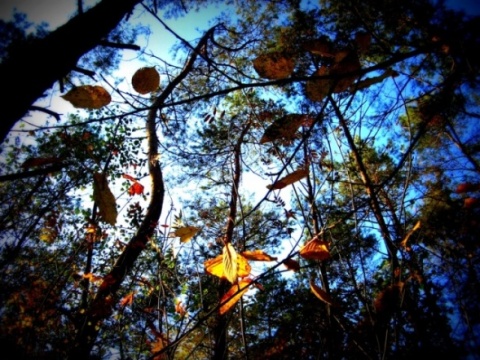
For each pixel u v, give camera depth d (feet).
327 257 2.27
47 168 2.29
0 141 3.29
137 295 13.11
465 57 2.14
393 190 8.77
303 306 14.37
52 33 4.26
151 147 8.27
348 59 2.26
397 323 4.08
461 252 6.08
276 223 11.80
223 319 7.06
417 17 3.65
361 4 4.65
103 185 1.93
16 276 10.63
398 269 4.10
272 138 2.21
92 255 14.19
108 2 4.95
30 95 3.70
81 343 10.73
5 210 8.86
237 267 2.21
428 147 9.11
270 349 12.44
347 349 6.66
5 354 8.15
